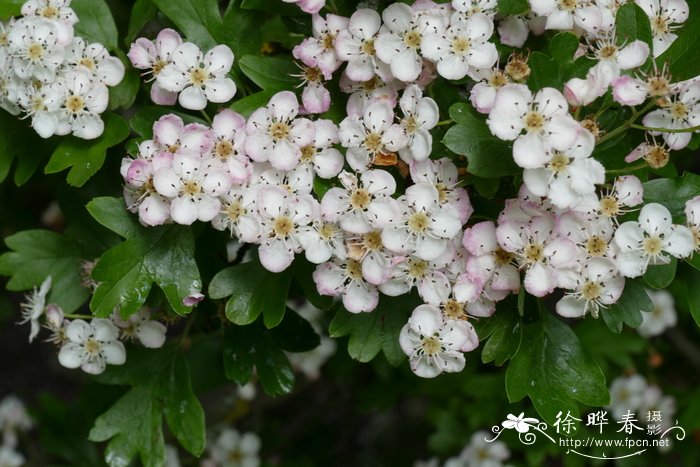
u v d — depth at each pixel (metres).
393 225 0.41
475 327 0.42
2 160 0.45
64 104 0.43
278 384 0.45
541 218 0.41
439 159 0.42
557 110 0.41
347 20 0.43
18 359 0.80
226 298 0.45
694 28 0.42
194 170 0.42
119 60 0.43
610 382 0.56
